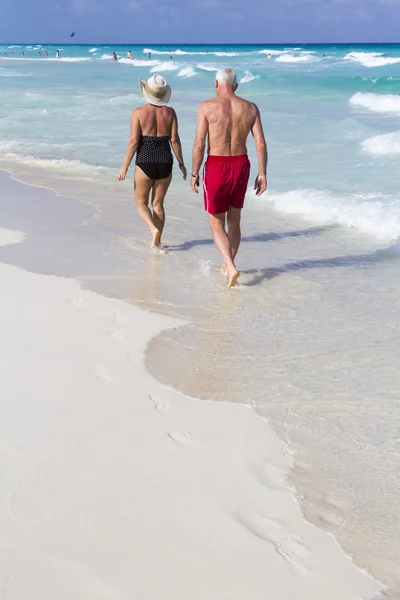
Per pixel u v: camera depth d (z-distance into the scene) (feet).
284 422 21.89
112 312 30.76
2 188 57.26
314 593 14.90
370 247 41.27
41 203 51.72
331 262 38.60
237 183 34.09
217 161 33.68
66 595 14.71
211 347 27.37
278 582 15.20
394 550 16.22
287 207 50.49
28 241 41.65
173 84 205.98
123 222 46.32
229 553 16.03
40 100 139.95
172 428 21.34
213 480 18.76
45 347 26.91
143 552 16.01
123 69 313.12
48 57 546.67
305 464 19.63
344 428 21.53
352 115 107.14
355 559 15.93
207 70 250.37
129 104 128.26
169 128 39.50
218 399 23.29
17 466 19.13
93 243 41.34
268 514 17.44
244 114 33.47
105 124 99.25
